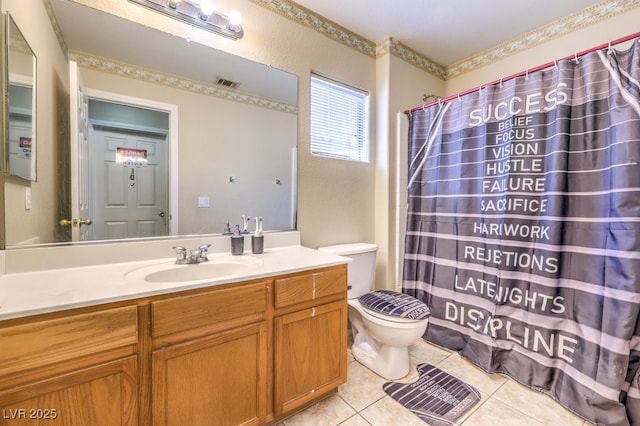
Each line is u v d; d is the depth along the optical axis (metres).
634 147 1.28
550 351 1.54
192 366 1.05
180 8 1.49
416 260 2.20
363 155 2.36
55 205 1.23
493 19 2.04
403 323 1.59
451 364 1.84
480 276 1.84
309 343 1.37
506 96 1.73
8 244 1.11
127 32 1.40
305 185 1.98
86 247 1.26
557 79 1.53
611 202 1.34
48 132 1.22
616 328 1.30
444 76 2.71
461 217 1.95
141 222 1.44
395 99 2.32
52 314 0.82
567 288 1.51
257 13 1.75
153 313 0.96
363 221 2.31
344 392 1.57
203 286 1.06
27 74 1.17
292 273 1.30
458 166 1.96
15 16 1.12
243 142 1.73
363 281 2.05
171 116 1.51
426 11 1.95
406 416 1.40
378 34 2.23
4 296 0.88
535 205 1.61
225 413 1.13
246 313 1.17
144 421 0.96
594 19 1.88
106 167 1.36
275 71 1.83
